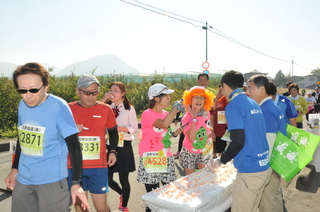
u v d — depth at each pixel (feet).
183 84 79.71
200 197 9.68
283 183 17.22
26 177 7.97
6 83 36.99
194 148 13.85
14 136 35.06
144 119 11.99
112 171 12.83
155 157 11.92
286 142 9.99
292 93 26.96
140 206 14.61
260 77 11.10
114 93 13.26
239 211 9.55
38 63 7.82
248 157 9.23
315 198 14.89
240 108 9.08
